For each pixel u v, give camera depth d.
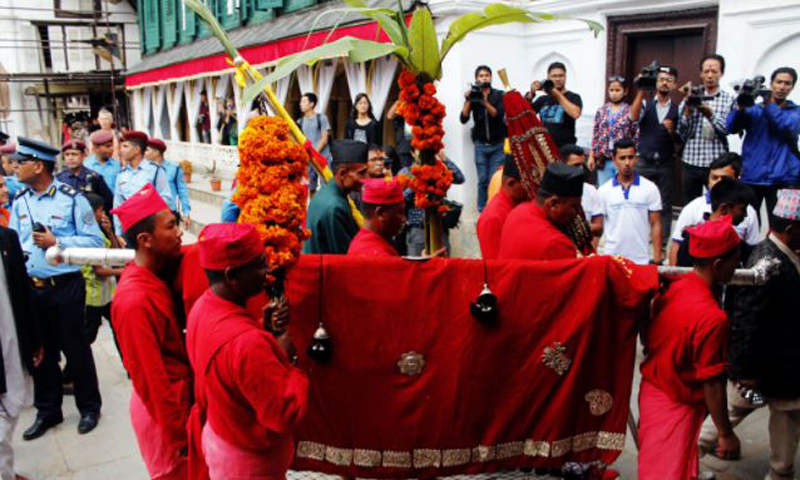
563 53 8.70
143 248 2.86
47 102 22.72
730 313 4.34
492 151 8.29
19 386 3.99
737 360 3.54
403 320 2.92
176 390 2.86
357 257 2.90
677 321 2.94
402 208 3.58
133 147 6.84
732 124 6.10
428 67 3.08
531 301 2.94
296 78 12.62
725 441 2.98
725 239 2.90
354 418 2.96
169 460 3.11
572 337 2.95
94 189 6.76
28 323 4.07
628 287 2.96
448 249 5.85
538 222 3.36
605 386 3.03
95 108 24.17
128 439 4.71
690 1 7.31
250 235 2.36
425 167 3.14
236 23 15.14
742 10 6.84
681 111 6.57
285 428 2.33
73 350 4.75
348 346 2.92
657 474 3.04
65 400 5.40
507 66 8.95
